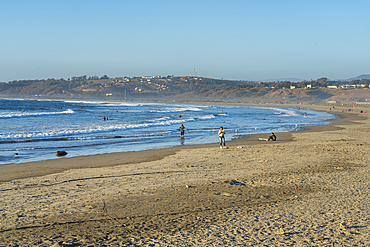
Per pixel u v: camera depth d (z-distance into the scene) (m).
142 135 28.66
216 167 13.59
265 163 14.46
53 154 18.05
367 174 11.92
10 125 36.81
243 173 12.20
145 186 10.06
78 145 21.92
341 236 5.94
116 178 11.41
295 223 6.68
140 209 7.62
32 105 111.44
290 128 37.34
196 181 10.79
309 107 144.88
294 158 15.84
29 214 7.18
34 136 26.61
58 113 66.06
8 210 7.48
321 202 8.26
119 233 6.07
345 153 17.44
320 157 16.14
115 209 7.60
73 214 7.20
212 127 38.69
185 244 5.56
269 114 79.00
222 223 6.69
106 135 28.33
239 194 9.05
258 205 8.01
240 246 5.48
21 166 14.21
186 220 6.86
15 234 5.97
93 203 8.09
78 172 12.72
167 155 17.48
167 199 8.52
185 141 24.84
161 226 6.49
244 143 23.12
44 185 10.27
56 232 6.09
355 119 57.03
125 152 18.75
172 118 56.03
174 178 11.35
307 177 11.38
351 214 7.26
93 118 53.09
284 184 10.31
